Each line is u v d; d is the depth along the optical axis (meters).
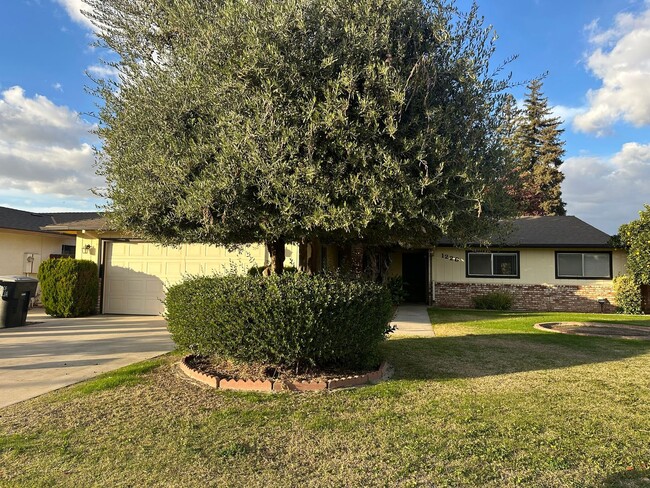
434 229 4.65
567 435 3.50
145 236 5.56
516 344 7.65
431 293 15.91
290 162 3.99
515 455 3.13
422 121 4.27
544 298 15.07
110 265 12.33
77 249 12.57
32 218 17.98
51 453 3.14
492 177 4.76
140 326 9.90
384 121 4.05
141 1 5.34
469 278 15.71
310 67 4.09
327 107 3.94
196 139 4.54
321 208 4.01
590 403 4.33
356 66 4.10
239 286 4.94
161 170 4.45
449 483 2.73
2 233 15.53
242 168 4.06
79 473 2.85
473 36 4.77
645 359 6.45
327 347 4.77
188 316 5.23
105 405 4.21
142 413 3.99
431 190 4.16
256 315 4.66
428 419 3.85
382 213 4.03
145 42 5.33
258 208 4.30
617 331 9.41
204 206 4.15
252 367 5.24
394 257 18.31
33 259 16.81
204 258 11.66
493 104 4.86
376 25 4.13
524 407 4.20
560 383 5.09
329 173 4.11
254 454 3.14
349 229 4.17
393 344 7.62
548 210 28.39
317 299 4.64
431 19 4.50
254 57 3.98
